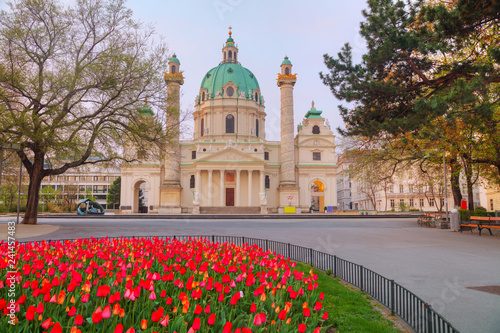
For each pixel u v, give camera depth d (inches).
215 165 2827.3
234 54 3484.3
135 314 266.1
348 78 752.3
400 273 516.7
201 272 331.0
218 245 530.3
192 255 407.8
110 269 326.0
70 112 1059.9
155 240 536.7
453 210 1121.4
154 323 231.6
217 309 273.4
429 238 919.0
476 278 484.4
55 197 3521.2
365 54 733.9
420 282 466.3
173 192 2755.9
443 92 703.7
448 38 653.9
